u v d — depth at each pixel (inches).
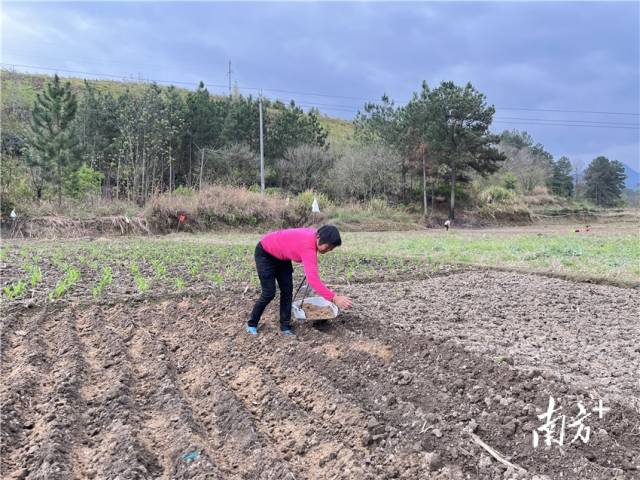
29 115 1448.1
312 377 182.7
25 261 416.8
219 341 224.4
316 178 1419.8
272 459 129.5
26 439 138.9
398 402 161.2
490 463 126.4
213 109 1429.6
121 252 496.1
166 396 165.5
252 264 435.2
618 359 199.6
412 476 124.5
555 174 2522.1
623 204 2844.5
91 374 184.7
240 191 1073.5
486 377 174.2
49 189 970.1
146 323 254.8
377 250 594.6
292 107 1563.7
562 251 548.4
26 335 224.4
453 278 390.6
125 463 124.9
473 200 1594.5
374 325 239.5
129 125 1147.9
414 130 1419.8
